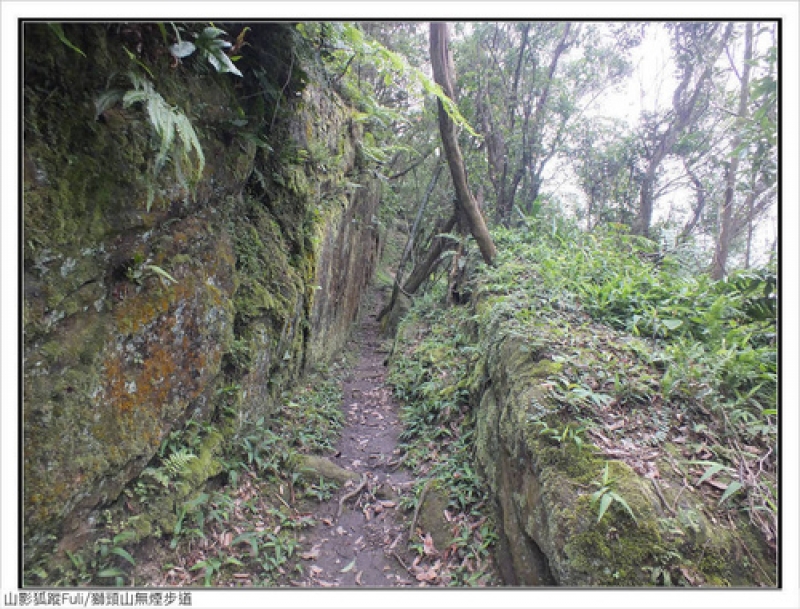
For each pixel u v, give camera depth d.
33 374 1.80
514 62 9.05
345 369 7.23
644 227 9.38
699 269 5.46
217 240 3.05
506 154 9.02
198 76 2.72
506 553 2.55
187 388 2.72
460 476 3.47
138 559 2.26
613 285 4.23
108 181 2.07
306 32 3.77
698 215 9.44
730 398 2.77
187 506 2.54
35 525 1.78
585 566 1.85
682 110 8.84
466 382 4.65
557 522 2.02
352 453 4.35
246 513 2.96
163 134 1.91
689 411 2.65
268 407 3.97
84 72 1.95
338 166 6.59
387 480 3.84
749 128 4.38
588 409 2.61
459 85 8.80
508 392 3.15
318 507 3.38
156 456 2.51
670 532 1.91
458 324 6.39
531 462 2.44
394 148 9.86
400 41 10.18
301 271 4.69
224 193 3.14
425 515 3.25
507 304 4.22
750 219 7.75
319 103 5.57
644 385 2.79
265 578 2.59
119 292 2.24
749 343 3.45
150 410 2.40
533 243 6.92
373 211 11.20
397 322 9.99
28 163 1.75
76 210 1.94
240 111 3.09
